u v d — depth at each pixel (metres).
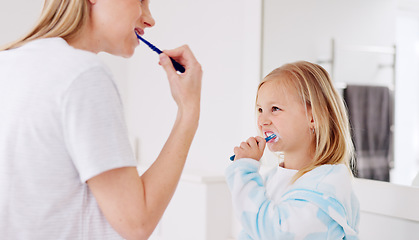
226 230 1.64
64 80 0.67
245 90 1.59
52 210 0.69
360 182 1.24
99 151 0.67
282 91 1.00
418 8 1.35
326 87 1.02
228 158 1.69
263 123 1.03
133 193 0.70
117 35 0.81
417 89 1.34
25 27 2.08
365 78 1.50
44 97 0.67
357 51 1.51
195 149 1.86
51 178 0.69
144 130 2.17
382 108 1.42
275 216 0.90
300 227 0.88
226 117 1.70
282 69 1.05
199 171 1.76
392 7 1.42
